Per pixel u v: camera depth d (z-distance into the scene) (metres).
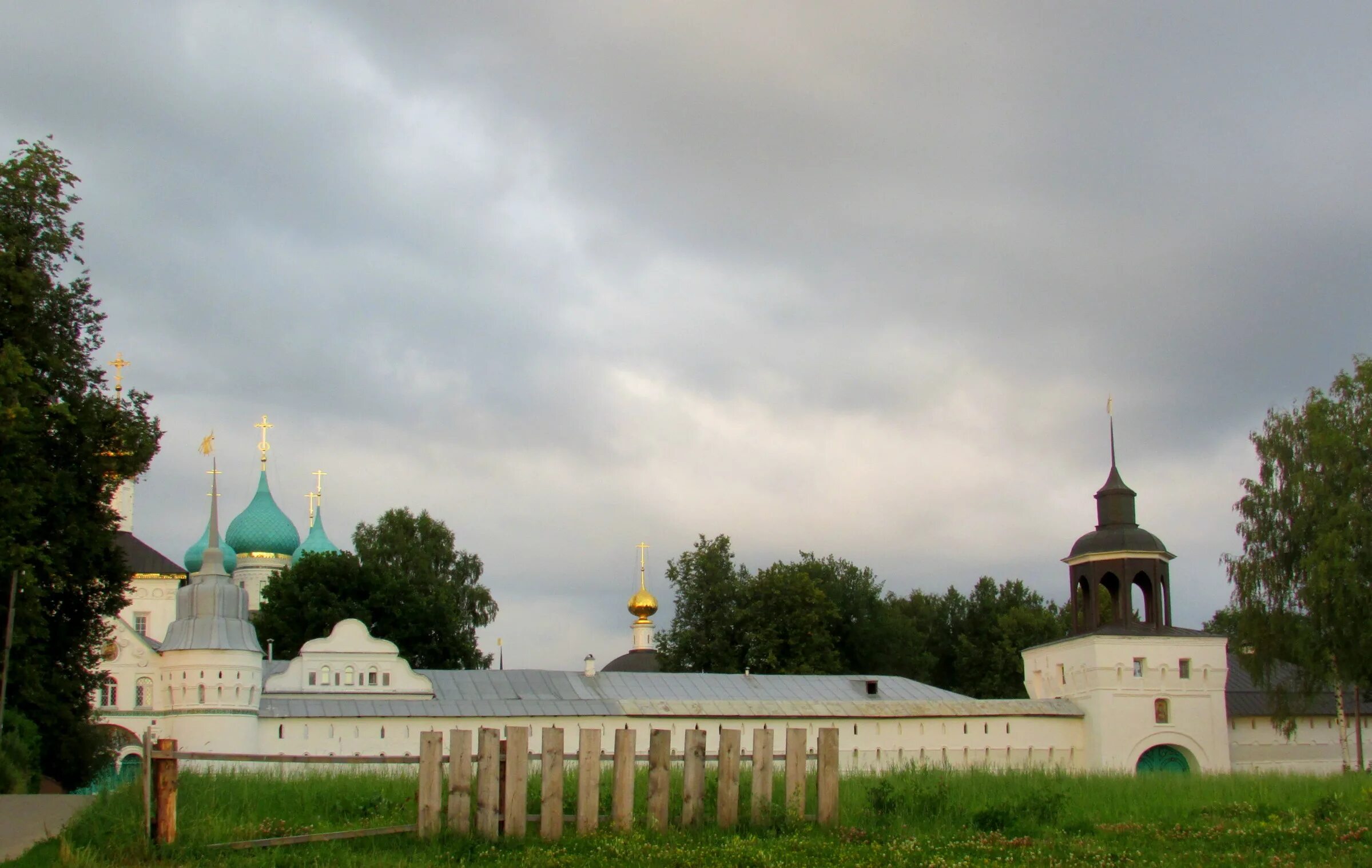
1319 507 65.50
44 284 45.81
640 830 25.16
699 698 67.75
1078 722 71.31
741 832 25.75
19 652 46.72
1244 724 75.88
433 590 101.62
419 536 108.06
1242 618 68.44
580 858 23.03
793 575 95.25
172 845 22.67
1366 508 64.56
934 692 72.31
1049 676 75.50
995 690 109.25
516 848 23.86
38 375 45.72
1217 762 71.38
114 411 48.22
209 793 26.86
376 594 91.81
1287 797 33.44
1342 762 71.88
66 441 47.47
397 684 65.19
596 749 25.33
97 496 48.50
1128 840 26.47
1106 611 111.69
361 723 60.28
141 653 73.81
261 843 23.11
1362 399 67.06
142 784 24.66
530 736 61.88
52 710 47.97
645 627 115.88
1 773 37.88
